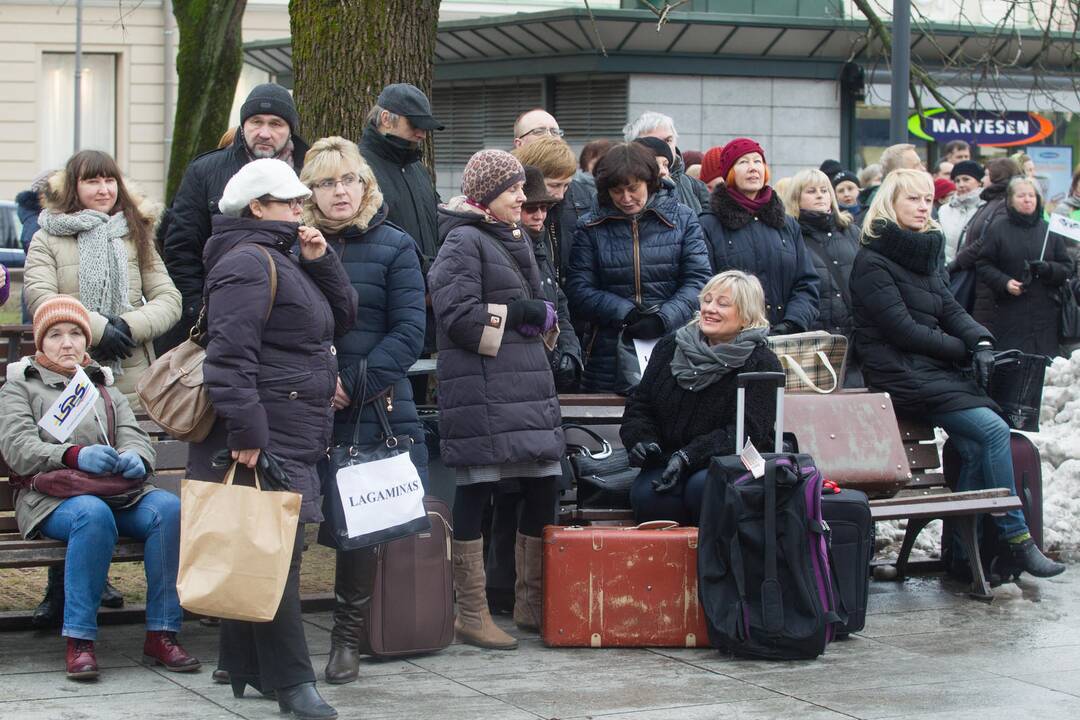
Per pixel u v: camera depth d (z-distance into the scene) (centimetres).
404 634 732
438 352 755
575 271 905
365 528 679
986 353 919
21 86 3169
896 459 866
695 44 2294
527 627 805
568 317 888
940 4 2280
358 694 673
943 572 967
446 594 744
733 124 2356
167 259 852
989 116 2508
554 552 763
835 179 1341
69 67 3197
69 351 731
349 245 718
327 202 711
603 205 908
